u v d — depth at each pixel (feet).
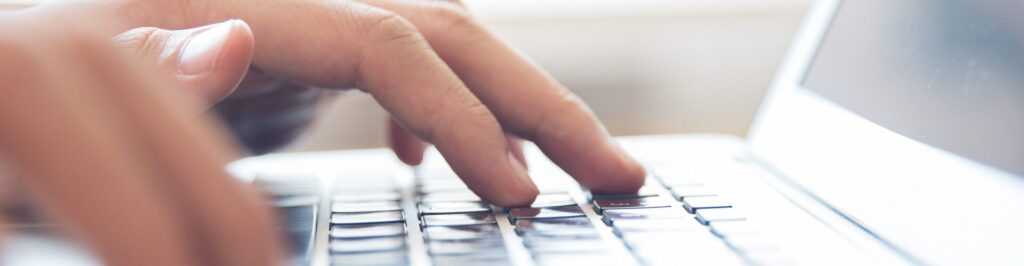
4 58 0.68
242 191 0.74
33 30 0.71
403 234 0.96
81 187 0.68
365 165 1.35
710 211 1.01
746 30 2.57
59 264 0.85
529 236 0.94
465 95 1.16
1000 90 0.97
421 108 1.17
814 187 1.14
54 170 0.68
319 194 1.13
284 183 1.20
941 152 1.01
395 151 1.34
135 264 0.68
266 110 1.40
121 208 0.68
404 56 1.19
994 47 1.01
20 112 0.68
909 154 1.05
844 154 1.15
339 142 2.47
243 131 1.42
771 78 2.59
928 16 1.14
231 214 0.73
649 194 1.12
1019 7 0.98
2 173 0.72
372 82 1.20
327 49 1.21
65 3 1.12
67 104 0.69
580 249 0.89
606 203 1.07
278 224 0.97
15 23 0.72
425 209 1.05
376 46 1.20
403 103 1.18
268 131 1.45
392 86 1.19
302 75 1.23
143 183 0.70
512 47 1.29
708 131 2.60
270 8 1.23
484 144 1.11
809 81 1.34
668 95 2.58
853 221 0.99
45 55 0.70
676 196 1.09
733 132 2.61
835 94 1.25
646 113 2.58
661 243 0.91
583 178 1.15
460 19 1.29
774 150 1.31
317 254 0.90
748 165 1.30
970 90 1.02
